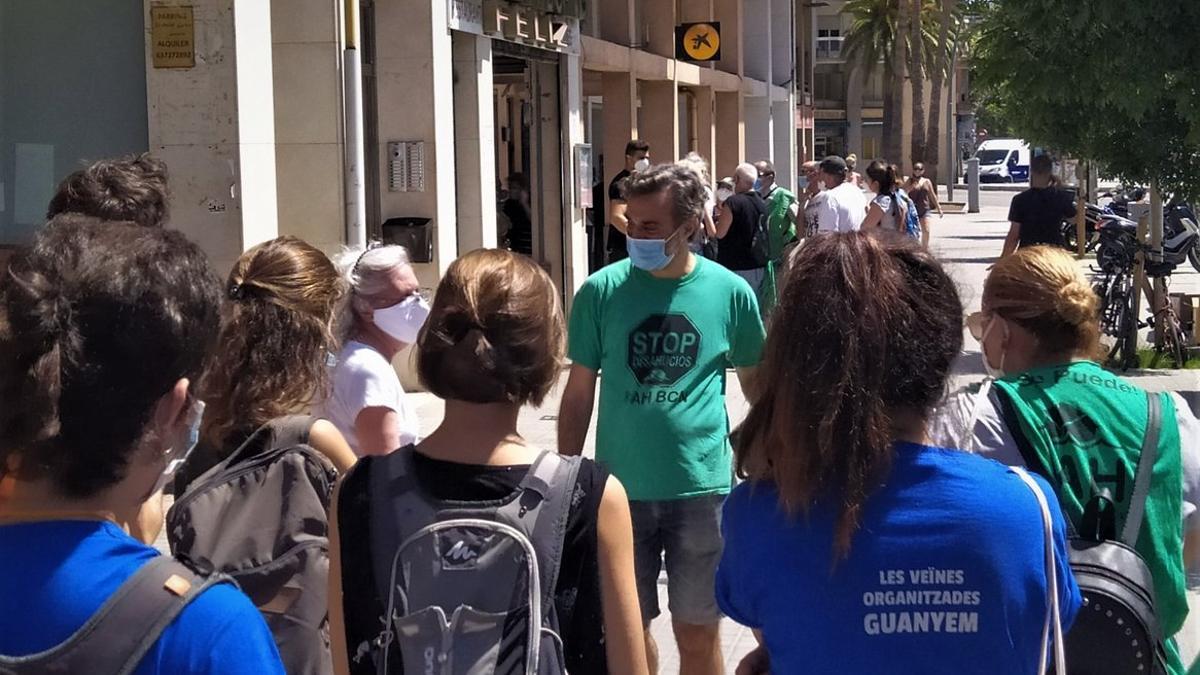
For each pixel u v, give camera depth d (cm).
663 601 681
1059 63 980
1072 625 269
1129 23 916
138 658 181
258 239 978
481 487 256
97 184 469
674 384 473
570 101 1662
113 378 190
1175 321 1350
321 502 311
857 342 239
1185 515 307
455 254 1307
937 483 239
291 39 1127
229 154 955
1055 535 243
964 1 1096
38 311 188
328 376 369
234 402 328
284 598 302
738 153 2927
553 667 250
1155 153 1025
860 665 236
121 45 969
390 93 1248
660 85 2316
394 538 254
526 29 1470
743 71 3102
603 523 259
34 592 185
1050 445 304
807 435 238
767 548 244
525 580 250
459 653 247
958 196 6347
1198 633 332
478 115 1363
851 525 236
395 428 396
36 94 982
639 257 474
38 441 188
